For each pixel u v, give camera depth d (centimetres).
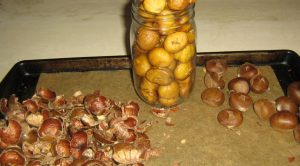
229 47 57
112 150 36
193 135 40
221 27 62
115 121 37
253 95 45
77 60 50
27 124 38
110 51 57
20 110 40
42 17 68
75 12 69
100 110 39
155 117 43
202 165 37
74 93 46
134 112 40
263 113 41
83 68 50
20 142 37
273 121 40
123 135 36
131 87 47
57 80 49
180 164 37
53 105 42
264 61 49
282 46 57
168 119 42
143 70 39
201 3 70
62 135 38
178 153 38
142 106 44
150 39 36
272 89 45
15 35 63
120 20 66
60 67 50
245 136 40
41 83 48
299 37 58
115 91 47
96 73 50
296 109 41
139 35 37
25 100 43
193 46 40
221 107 44
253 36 60
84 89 47
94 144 38
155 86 40
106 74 49
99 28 64
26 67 49
